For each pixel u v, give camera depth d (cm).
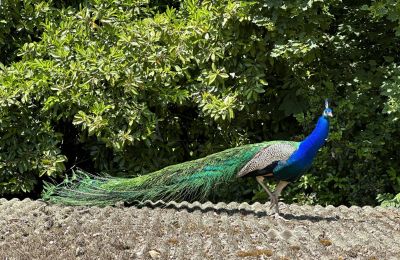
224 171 783
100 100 1002
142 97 1021
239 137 1076
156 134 1041
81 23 1040
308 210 838
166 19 1013
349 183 1011
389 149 1005
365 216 797
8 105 994
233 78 1027
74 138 1116
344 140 1001
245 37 999
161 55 1005
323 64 1043
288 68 1039
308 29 955
